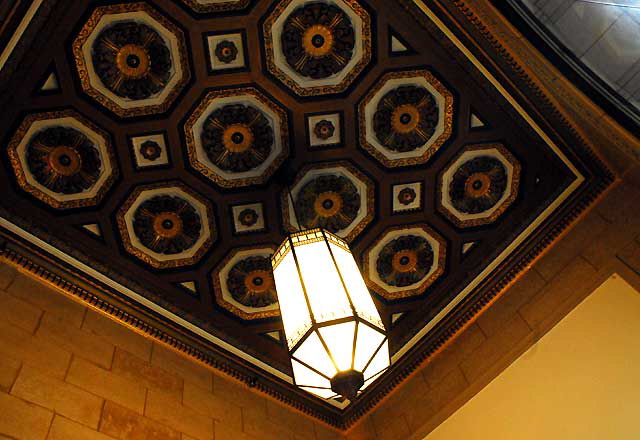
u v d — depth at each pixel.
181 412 3.82
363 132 4.19
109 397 3.42
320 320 2.65
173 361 4.19
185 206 4.28
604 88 2.99
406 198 4.53
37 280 3.69
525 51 3.34
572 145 4.06
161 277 4.41
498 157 4.36
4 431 2.72
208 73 3.79
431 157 4.34
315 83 3.94
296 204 4.41
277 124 4.09
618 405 3.42
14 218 3.76
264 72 3.86
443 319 4.82
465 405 4.24
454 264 4.80
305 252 3.16
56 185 3.87
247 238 4.48
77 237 4.05
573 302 3.98
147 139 3.95
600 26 2.97
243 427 4.18
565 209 4.31
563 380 3.76
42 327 3.43
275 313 4.78
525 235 4.50
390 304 4.93
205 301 4.61
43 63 3.45
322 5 3.67
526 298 4.33
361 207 4.51
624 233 3.89
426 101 4.11
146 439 3.39
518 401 3.94
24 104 3.56
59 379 3.23
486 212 4.57
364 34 3.79
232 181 4.22
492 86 3.92
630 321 3.62
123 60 3.62
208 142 4.05
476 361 4.40
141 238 4.25
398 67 3.93
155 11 3.50
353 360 2.56
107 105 3.74
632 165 3.79
